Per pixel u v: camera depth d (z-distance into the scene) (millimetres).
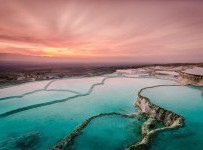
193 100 20578
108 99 29828
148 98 21531
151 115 18406
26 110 25672
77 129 16406
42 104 27906
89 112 24594
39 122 21719
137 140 14219
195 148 10445
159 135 12180
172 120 15789
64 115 23719
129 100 28375
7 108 26031
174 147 10633
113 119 18453
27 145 16359
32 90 36625
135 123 17516
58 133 18766
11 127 20469
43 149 15680
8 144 16594
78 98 31281
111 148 13188
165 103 19500
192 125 13695
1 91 35656
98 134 15312
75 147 13531
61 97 31562
